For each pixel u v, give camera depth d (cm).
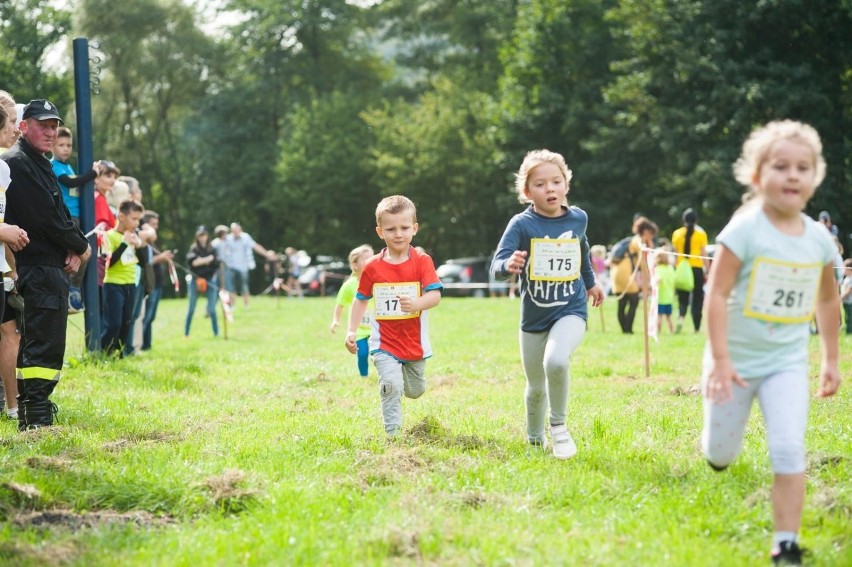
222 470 661
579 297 723
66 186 1277
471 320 2566
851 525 528
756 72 4353
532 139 5400
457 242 6097
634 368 1388
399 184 6016
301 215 6531
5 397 937
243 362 1510
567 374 699
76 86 1355
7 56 5531
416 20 6806
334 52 6988
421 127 5962
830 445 743
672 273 2078
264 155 6544
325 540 513
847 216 4381
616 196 5184
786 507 479
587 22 5312
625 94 4688
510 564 476
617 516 555
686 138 4512
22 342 848
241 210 6862
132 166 6575
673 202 4659
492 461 697
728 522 540
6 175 791
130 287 1408
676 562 473
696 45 4441
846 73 4488
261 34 6694
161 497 596
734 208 4441
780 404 488
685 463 673
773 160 482
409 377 841
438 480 631
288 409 988
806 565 473
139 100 6625
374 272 815
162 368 1309
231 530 535
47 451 729
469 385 1232
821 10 4284
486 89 6147
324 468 676
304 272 5650
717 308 491
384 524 534
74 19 6072
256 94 6625
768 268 491
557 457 707
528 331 728
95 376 1198
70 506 590
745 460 672
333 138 6247
